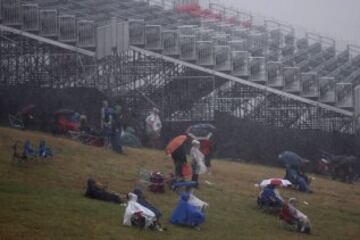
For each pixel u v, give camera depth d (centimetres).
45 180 7256
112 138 10050
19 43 13662
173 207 6719
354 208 8231
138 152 10450
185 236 5562
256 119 13200
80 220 5594
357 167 11825
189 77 13238
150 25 13725
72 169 8062
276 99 13312
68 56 13488
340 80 14488
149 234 5444
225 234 5866
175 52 13188
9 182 6875
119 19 14388
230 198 7738
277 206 7088
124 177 8019
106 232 5291
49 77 13325
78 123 10994
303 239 6091
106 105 10431
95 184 6719
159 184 7381
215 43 14325
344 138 12119
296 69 13200
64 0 16125
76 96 12119
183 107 13112
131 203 5747
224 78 13312
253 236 5925
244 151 12025
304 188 8969
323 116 13225
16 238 4809
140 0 18350
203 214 6022
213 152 11938
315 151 11819
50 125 11319
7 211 5606
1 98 12012
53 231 5116
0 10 13425
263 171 10494
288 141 11956
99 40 13038
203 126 9462
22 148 8812
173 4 18788
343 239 6406
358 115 13000
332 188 9838
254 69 13200
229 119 12444
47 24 13338
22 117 11300
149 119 11894
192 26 15675
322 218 7450
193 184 6291
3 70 13425
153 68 13412
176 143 7806
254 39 16925
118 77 13162
